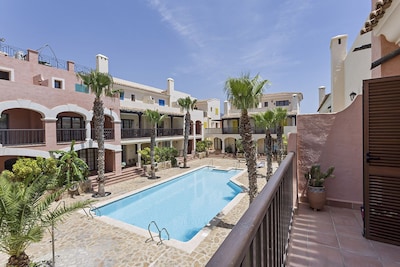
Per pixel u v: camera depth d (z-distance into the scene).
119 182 15.09
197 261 5.90
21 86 11.09
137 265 5.75
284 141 22.61
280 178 2.17
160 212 10.89
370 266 2.51
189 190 14.51
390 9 2.99
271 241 1.66
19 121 13.07
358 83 9.34
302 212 4.13
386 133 3.00
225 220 8.51
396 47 3.75
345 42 11.43
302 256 2.73
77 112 13.86
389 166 2.97
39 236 4.79
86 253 6.29
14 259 4.79
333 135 4.45
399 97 2.93
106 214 10.56
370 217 3.10
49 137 12.23
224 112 33.09
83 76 12.09
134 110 19.08
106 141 15.53
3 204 4.50
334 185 4.43
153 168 16.55
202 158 26.92
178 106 28.66
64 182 11.44
